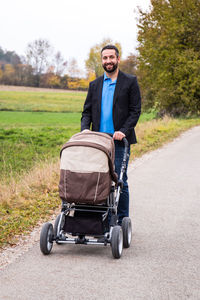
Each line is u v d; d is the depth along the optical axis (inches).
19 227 229.9
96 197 175.3
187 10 1237.7
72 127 1461.6
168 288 148.1
